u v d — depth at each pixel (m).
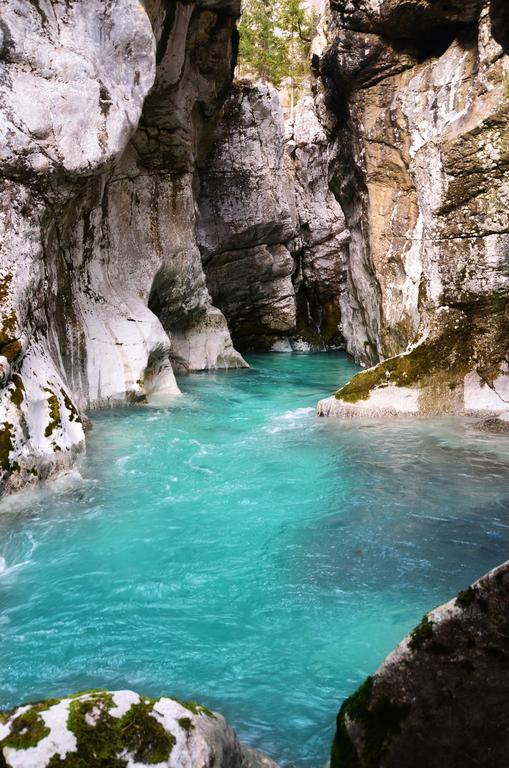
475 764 1.66
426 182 8.10
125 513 4.93
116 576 3.96
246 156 16.58
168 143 10.52
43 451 5.42
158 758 1.60
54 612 3.56
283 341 19.78
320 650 3.17
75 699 1.73
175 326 12.88
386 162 9.69
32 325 6.15
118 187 9.57
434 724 1.69
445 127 7.98
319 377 12.93
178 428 7.57
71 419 6.04
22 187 6.13
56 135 6.35
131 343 8.90
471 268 7.85
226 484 5.59
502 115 7.46
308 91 25.80
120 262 9.69
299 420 8.12
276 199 17.05
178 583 3.88
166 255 10.70
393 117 9.39
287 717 2.70
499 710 1.62
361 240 11.61
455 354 8.05
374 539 4.45
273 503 5.15
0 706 2.77
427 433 7.26
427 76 8.92
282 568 4.05
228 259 17.31
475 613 1.62
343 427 7.63
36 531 4.58
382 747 1.75
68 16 6.62
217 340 13.62
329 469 6.00
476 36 8.37
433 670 1.68
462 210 7.80
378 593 3.72
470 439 6.99
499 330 7.88
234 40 12.97
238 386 11.44
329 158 12.41
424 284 8.28
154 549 4.32
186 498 5.24
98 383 8.39
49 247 7.15
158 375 9.95
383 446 6.75
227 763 1.78
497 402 7.98
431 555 4.20
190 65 11.10
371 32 9.20
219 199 16.62
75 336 8.21
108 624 3.44
